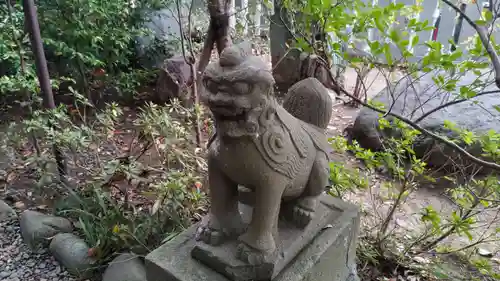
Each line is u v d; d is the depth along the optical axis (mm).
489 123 2787
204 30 4379
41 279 2008
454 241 2289
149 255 1422
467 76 2977
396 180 2744
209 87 1064
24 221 2303
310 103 1384
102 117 2561
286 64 3494
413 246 2125
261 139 1125
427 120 2840
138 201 2375
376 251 2092
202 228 1399
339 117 3785
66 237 2152
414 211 2502
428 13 3158
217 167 1281
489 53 1010
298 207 1470
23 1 2092
